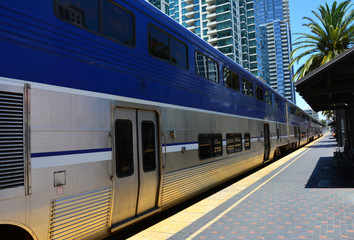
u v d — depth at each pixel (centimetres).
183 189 645
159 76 571
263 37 16350
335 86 921
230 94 942
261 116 1295
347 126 1811
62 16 378
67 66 375
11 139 303
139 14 530
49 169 338
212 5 8125
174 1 9306
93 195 396
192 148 680
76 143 376
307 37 2472
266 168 1366
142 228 578
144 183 514
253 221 551
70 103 373
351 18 2308
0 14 308
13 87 309
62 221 352
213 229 516
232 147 933
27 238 332
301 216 567
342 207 617
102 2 447
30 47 332
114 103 446
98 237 413
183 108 651
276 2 18350
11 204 297
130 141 486
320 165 1375
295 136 2289
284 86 15875
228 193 834
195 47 729
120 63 469
